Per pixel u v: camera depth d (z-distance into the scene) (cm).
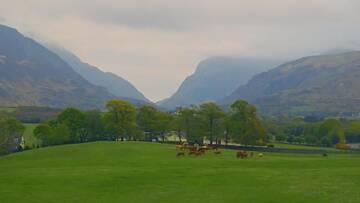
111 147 12900
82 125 18650
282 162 8556
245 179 5984
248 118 16412
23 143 18000
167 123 18688
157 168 7500
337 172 6488
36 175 6756
